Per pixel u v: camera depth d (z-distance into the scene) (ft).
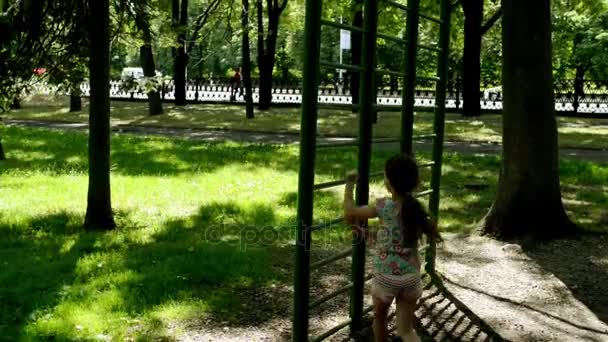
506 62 27.66
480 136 65.05
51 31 28.48
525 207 27.48
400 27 52.54
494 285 21.77
